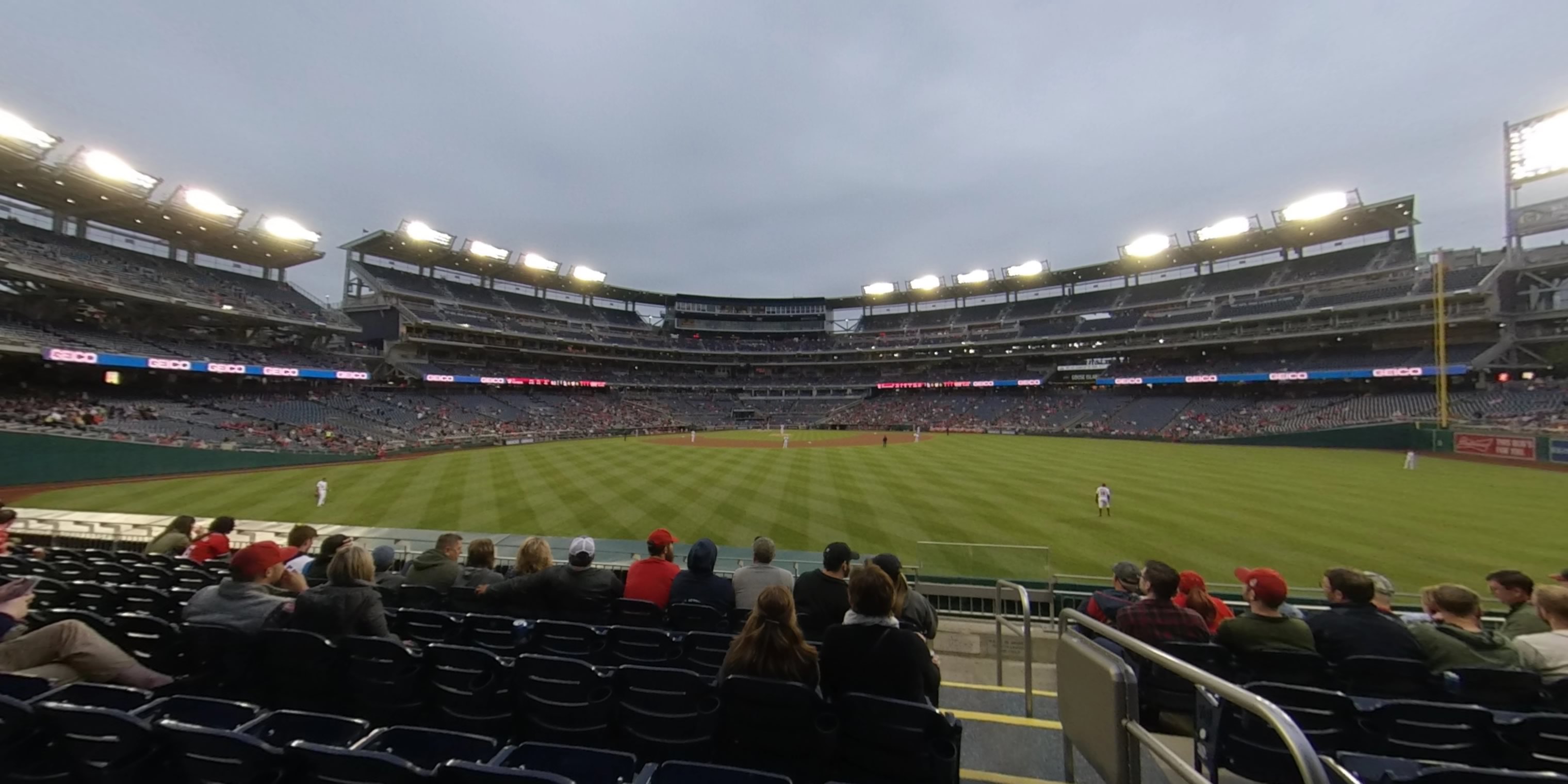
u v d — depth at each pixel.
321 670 4.22
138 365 34.00
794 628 3.78
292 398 44.75
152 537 13.45
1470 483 25.86
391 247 61.47
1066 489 24.44
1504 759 3.52
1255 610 4.79
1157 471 30.11
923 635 5.82
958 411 70.75
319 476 28.91
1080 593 10.28
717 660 5.01
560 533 17.31
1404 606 10.57
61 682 3.87
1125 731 2.87
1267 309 56.12
